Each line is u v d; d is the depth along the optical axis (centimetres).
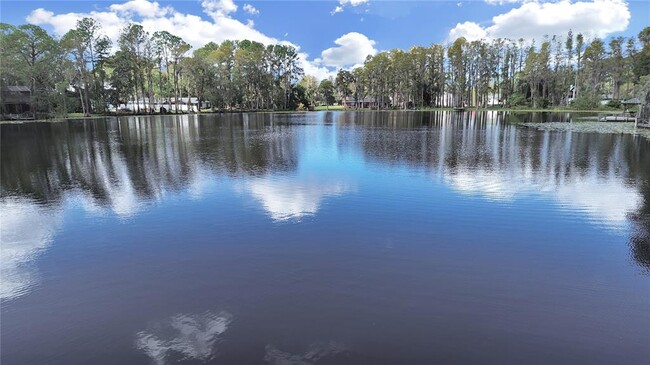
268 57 8800
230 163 1555
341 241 701
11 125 4028
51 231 779
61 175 1350
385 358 382
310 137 2611
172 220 834
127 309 484
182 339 418
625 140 2241
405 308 474
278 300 496
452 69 9819
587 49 8062
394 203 946
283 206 927
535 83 8331
